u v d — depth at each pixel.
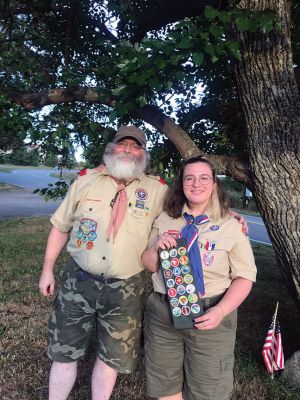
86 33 5.40
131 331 2.58
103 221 2.52
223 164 3.29
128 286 2.54
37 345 3.71
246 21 2.40
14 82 4.22
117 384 3.15
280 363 2.98
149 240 2.53
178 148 3.47
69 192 2.71
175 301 2.21
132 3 5.13
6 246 8.40
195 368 2.27
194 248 2.25
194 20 2.85
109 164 2.60
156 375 2.38
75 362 2.66
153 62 2.72
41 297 4.99
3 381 3.12
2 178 33.03
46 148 4.48
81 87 3.78
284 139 2.88
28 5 5.00
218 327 2.22
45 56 5.07
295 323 4.62
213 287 2.23
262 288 6.19
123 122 4.11
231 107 4.14
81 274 2.56
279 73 2.82
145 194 2.58
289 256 3.06
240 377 3.28
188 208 2.40
